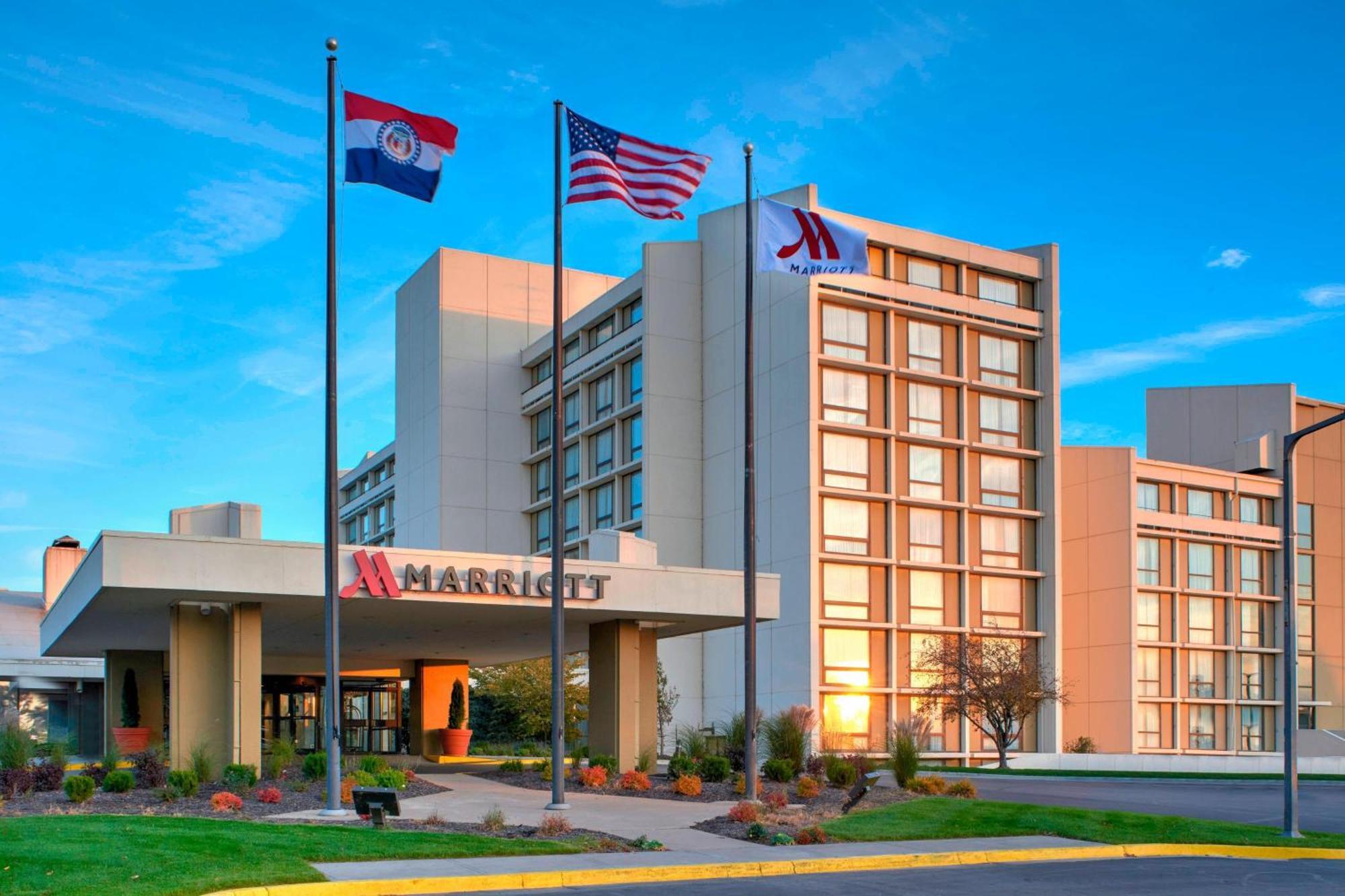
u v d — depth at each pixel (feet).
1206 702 194.90
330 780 68.18
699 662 178.60
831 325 168.45
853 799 79.51
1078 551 190.60
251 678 89.15
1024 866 61.77
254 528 99.55
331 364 70.03
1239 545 202.08
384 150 73.10
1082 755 141.90
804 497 162.71
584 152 80.12
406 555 90.02
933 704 160.04
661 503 178.70
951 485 177.47
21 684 183.62
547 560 96.07
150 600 88.02
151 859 48.80
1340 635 211.61
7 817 61.52
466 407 219.20
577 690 186.80
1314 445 214.90
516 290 226.79
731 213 180.65
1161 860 65.62
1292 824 74.13
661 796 85.66
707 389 183.01
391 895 48.55
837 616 163.94
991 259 181.16
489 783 94.48
